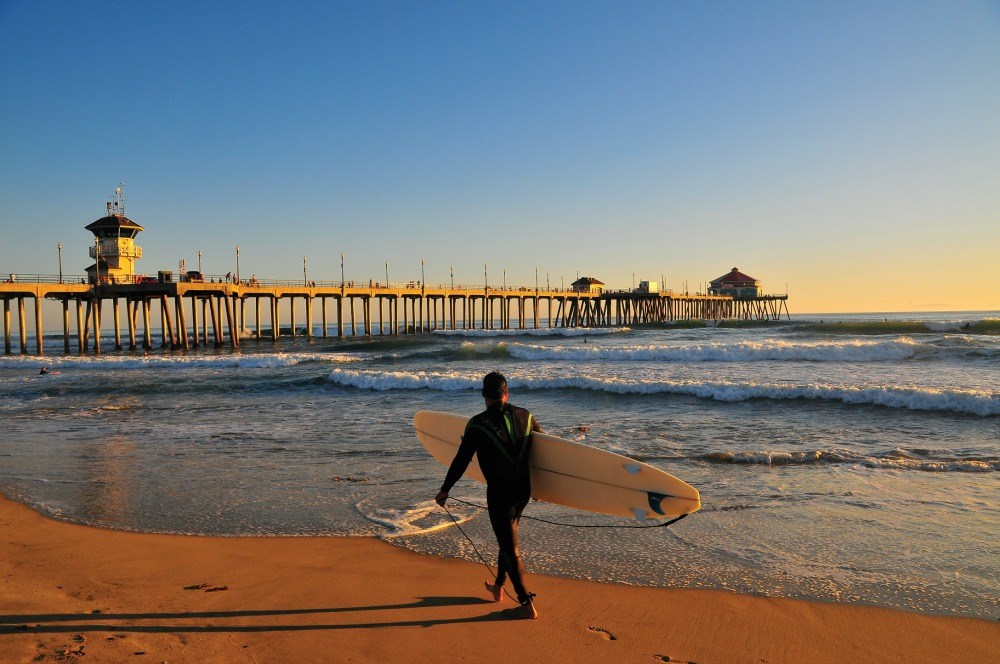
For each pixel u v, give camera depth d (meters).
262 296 54.06
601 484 4.56
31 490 7.67
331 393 18.08
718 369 20.66
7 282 42.41
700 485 7.25
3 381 24.61
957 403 11.86
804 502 6.57
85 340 49.09
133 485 7.80
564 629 3.86
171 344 49.84
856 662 3.49
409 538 5.68
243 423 12.67
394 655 3.49
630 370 20.94
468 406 14.97
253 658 3.44
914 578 4.64
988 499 6.54
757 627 3.91
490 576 4.77
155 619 3.96
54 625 3.84
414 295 65.19
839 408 12.50
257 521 6.27
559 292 81.88
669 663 3.45
